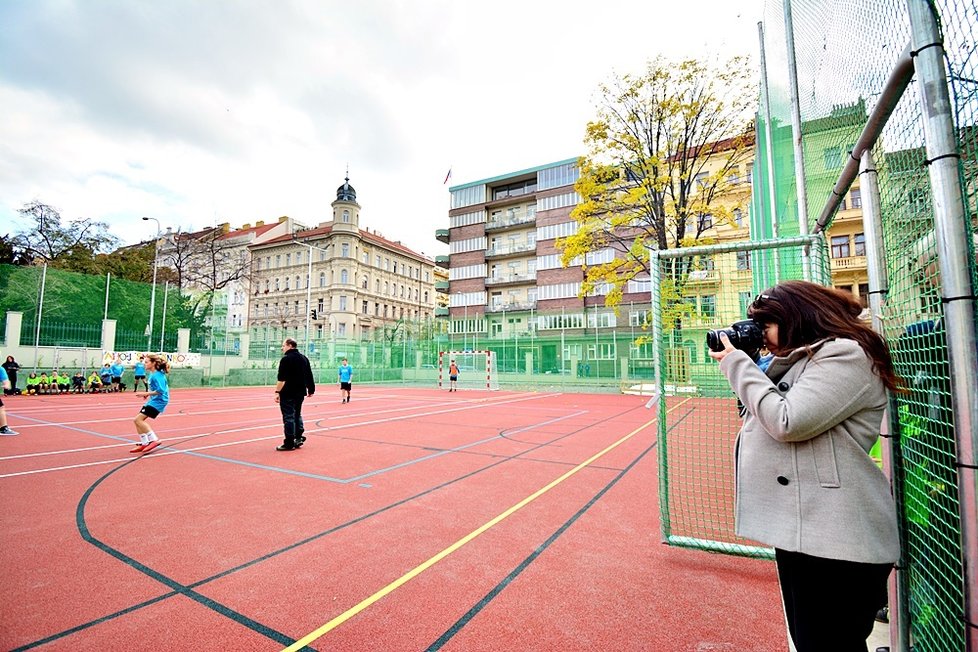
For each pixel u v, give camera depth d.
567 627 2.73
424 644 2.56
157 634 2.66
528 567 3.54
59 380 21.72
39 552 3.80
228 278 49.25
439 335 40.06
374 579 3.34
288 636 2.64
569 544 3.98
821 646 1.48
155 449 8.37
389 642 2.59
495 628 2.72
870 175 2.22
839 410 1.48
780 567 1.68
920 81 1.48
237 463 7.21
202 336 29.52
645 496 5.45
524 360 32.81
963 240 1.40
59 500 5.24
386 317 72.31
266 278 71.56
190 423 12.08
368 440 9.46
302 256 68.62
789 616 1.65
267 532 4.26
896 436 2.08
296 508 4.97
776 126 6.25
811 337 1.64
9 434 9.94
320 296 65.94
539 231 51.62
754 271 5.93
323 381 33.56
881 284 2.21
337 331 63.69
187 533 4.23
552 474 6.53
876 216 2.21
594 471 6.73
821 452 1.54
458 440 9.50
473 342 34.66
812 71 3.53
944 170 1.42
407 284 78.31
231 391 25.73
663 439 3.83
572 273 48.91
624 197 20.45
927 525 1.83
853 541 1.45
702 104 18.95
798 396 1.52
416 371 36.78
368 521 4.57
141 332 25.97
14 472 6.60
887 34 1.85
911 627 1.99
